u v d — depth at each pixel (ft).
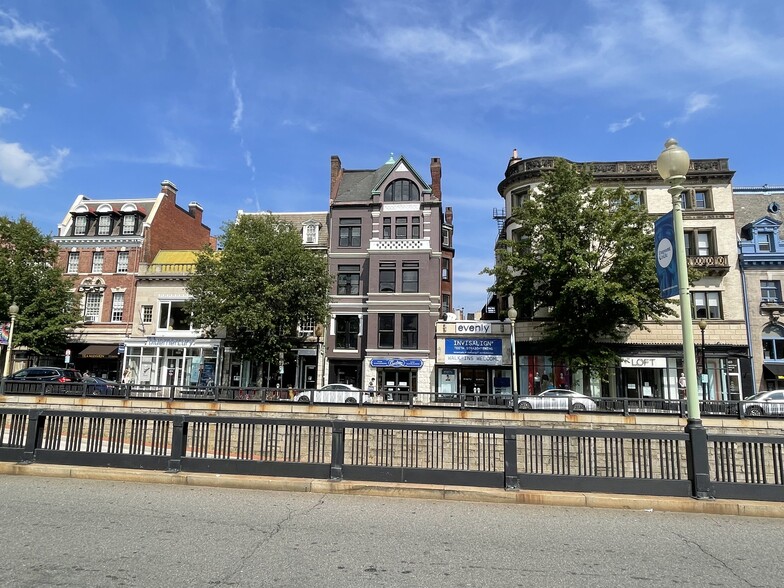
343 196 124.67
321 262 106.11
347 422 30.55
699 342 102.27
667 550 19.80
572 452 40.22
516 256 91.40
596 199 88.58
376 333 110.93
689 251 107.14
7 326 95.91
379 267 114.42
